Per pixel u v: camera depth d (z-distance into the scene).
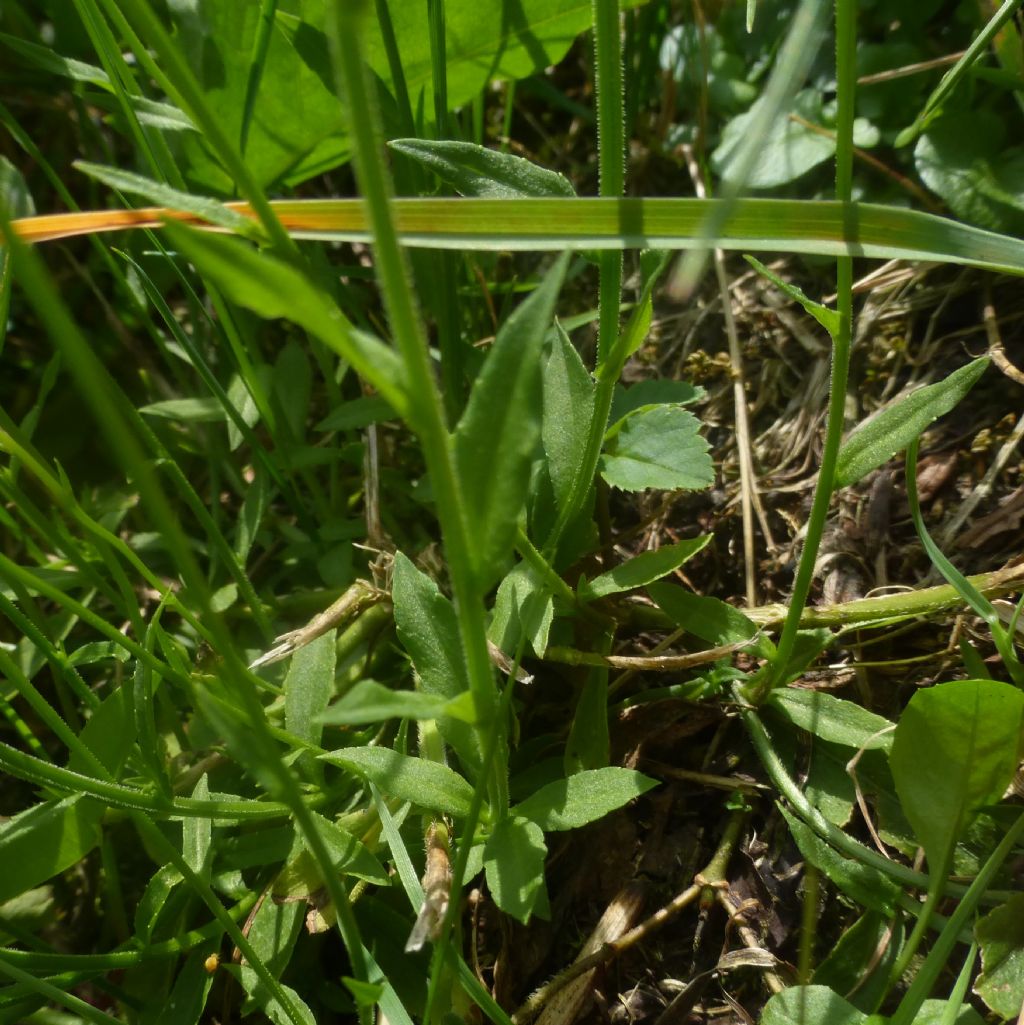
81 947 0.24
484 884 0.22
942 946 0.16
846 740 0.21
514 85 0.31
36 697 0.18
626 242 0.17
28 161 0.35
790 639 0.20
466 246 0.17
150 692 0.19
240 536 0.27
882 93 0.29
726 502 0.27
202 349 0.31
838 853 0.20
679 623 0.22
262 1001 0.18
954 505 0.24
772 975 0.20
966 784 0.17
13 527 0.25
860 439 0.18
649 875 0.21
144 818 0.18
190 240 0.09
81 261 0.35
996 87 0.28
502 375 0.12
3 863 0.18
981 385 0.25
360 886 0.20
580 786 0.18
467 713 0.13
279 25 0.27
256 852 0.21
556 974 0.21
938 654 0.22
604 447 0.23
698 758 0.23
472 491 0.12
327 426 0.26
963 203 0.26
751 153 0.11
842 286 0.17
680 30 0.34
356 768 0.19
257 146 0.29
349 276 0.29
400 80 0.25
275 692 0.23
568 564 0.23
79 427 0.32
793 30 0.11
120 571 0.19
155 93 0.32
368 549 0.26
